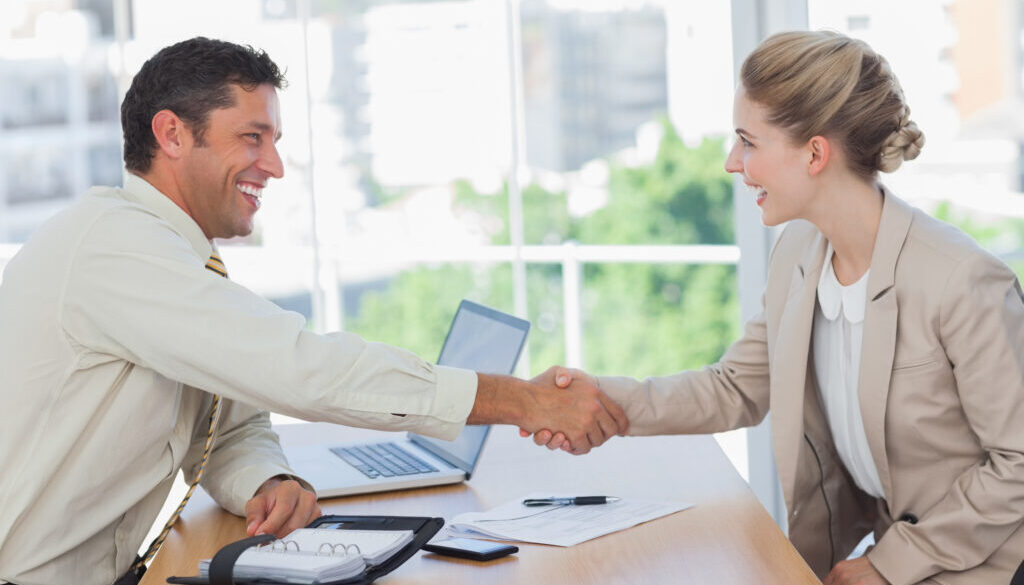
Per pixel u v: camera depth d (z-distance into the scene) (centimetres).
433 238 1806
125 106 178
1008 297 173
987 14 1675
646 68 1728
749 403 209
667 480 183
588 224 1759
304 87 380
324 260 460
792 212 184
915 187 1680
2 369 161
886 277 176
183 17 1456
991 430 171
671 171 1722
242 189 181
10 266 166
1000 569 171
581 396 183
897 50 1691
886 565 172
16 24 1750
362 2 1803
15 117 1766
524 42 1758
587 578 140
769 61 180
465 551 148
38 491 158
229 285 163
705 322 1595
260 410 194
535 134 1766
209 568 137
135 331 159
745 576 139
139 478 168
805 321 189
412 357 165
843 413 190
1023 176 1678
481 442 187
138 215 167
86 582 165
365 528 155
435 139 1803
